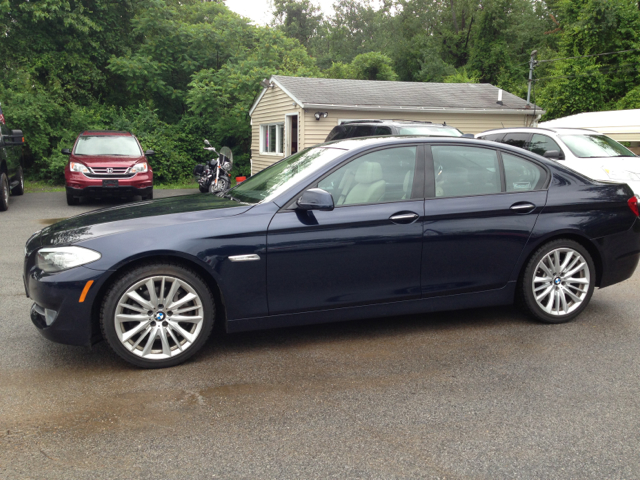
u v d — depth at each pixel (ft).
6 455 8.20
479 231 13.37
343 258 12.44
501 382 10.87
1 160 38.19
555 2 147.13
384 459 8.13
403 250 12.84
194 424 9.18
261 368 11.63
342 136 39.83
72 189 40.47
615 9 91.91
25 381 10.91
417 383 10.84
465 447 8.46
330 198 11.64
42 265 11.32
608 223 14.43
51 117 66.39
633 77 90.43
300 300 12.37
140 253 11.11
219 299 12.55
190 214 12.11
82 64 74.95
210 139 73.20
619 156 31.99
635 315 15.29
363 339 13.43
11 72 70.74
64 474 7.72
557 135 32.99
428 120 61.36
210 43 82.12
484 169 13.83
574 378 11.06
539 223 13.85
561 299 14.40
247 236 11.82
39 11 69.41
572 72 92.02
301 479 7.62
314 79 64.13
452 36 162.81
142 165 41.50
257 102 68.74
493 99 66.85
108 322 11.12
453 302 13.64
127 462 8.03
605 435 8.84
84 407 9.79
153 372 11.41
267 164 66.49
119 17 81.66
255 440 8.67
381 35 189.37
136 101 81.41
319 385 10.77
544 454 8.27
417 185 13.17
